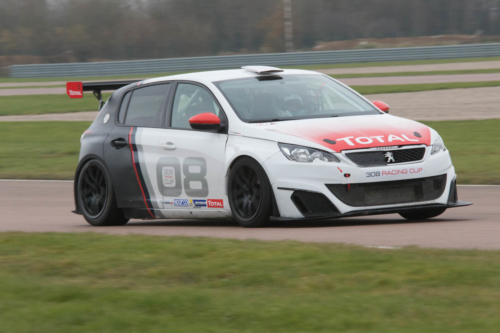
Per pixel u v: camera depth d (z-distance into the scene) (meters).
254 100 24.27
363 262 15.36
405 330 10.70
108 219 27.08
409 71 117.06
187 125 24.98
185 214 24.92
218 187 23.66
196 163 24.23
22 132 68.25
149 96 26.95
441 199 22.48
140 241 19.39
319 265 15.30
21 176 45.34
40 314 12.41
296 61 144.00
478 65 125.50
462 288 12.99
